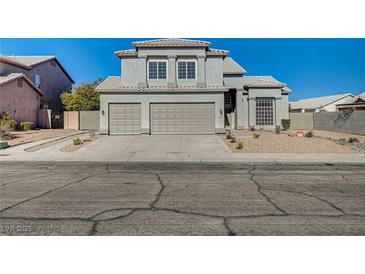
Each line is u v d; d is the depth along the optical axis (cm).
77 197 763
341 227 544
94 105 3984
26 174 1121
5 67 3216
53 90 4206
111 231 528
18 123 2925
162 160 1441
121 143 1977
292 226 548
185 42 2512
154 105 2438
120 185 916
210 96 2427
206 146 1847
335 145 1827
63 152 1686
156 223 565
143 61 2503
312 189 854
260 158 1478
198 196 773
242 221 575
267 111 3009
